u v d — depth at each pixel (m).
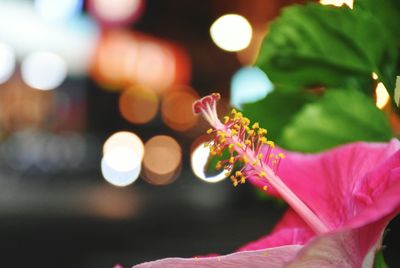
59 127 27.19
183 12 24.09
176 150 22.59
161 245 12.34
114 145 22.77
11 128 26.06
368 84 1.33
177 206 16.44
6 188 20.09
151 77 24.47
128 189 20.36
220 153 1.20
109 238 12.63
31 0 24.91
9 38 25.61
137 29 24.17
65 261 11.78
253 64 1.31
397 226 1.37
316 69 1.30
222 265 1.00
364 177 1.09
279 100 1.36
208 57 24.48
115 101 27.52
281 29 1.28
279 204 1.48
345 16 1.24
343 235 0.99
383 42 1.24
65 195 18.75
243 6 12.65
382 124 1.29
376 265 1.05
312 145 1.30
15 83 26.69
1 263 11.68
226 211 14.01
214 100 1.21
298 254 0.96
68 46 25.55
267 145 1.21
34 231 12.95
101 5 23.86
